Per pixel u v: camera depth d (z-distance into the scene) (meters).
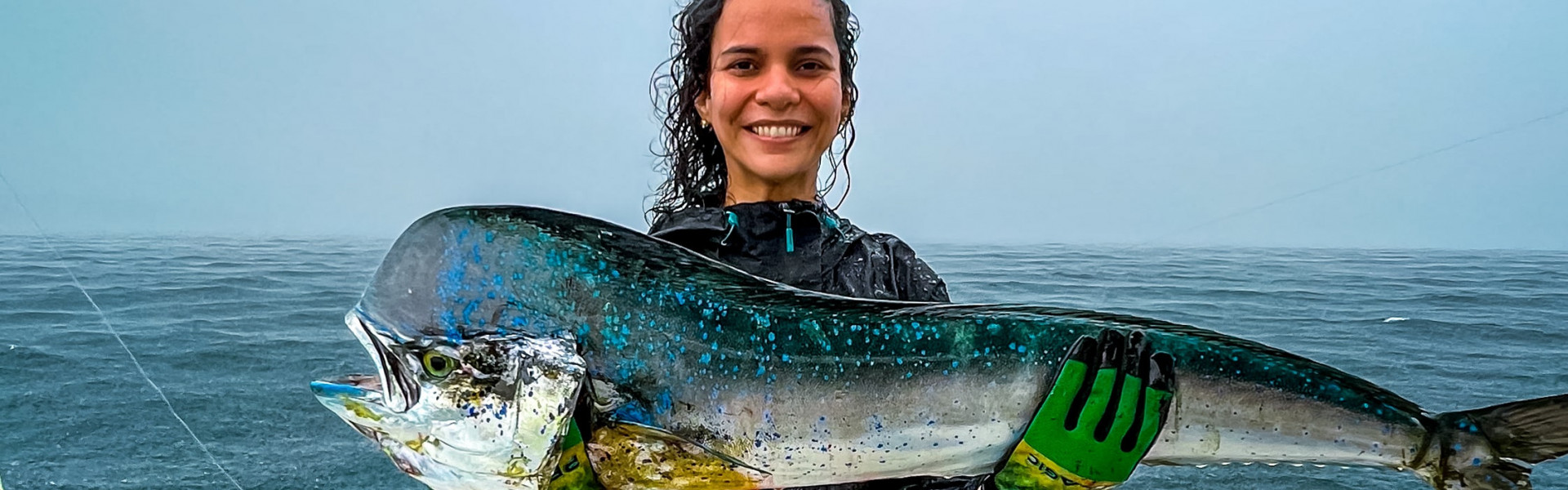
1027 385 0.97
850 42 1.28
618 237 0.94
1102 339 0.96
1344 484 1.93
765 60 1.06
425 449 0.91
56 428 2.04
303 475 1.90
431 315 0.90
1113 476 0.94
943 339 0.98
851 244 1.09
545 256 0.92
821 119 1.07
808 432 0.96
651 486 0.93
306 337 3.20
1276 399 1.01
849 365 0.96
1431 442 1.03
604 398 0.91
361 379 0.94
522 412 0.89
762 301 0.96
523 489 0.91
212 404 2.33
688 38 1.17
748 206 1.05
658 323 0.93
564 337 0.90
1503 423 1.03
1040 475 0.94
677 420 0.93
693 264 0.95
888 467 0.98
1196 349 1.00
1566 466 2.00
